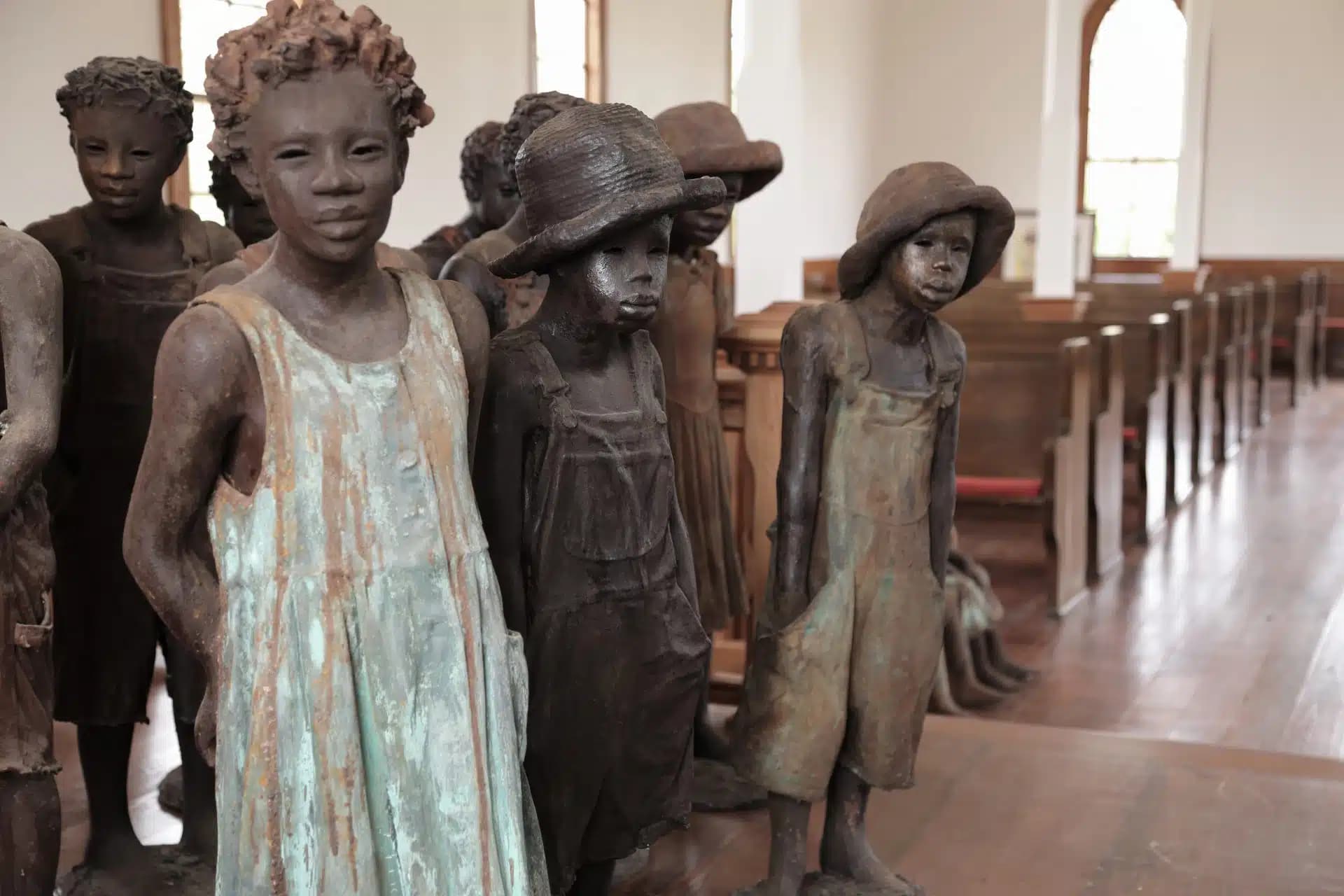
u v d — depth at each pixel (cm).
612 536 191
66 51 479
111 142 232
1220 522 773
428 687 155
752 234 596
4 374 200
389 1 646
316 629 149
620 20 908
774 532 239
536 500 190
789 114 588
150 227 250
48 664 194
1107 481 659
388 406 155
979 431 693
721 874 273
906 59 1616
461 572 158
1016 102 1584
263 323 151
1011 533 734
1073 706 480
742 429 364
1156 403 745
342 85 150
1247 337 1035
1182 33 1634
